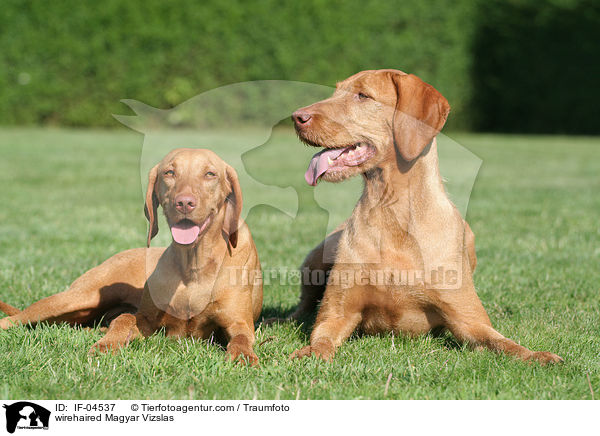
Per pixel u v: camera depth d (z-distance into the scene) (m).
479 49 33.78
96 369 4.88
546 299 7.57
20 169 19.28
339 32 31.00
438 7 32.50
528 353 5.37
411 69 32.59
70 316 6.35
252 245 6.35
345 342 6.07
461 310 5.95
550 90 34.62
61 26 29.39
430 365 5.23
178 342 5.86
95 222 12.19
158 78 30.09
